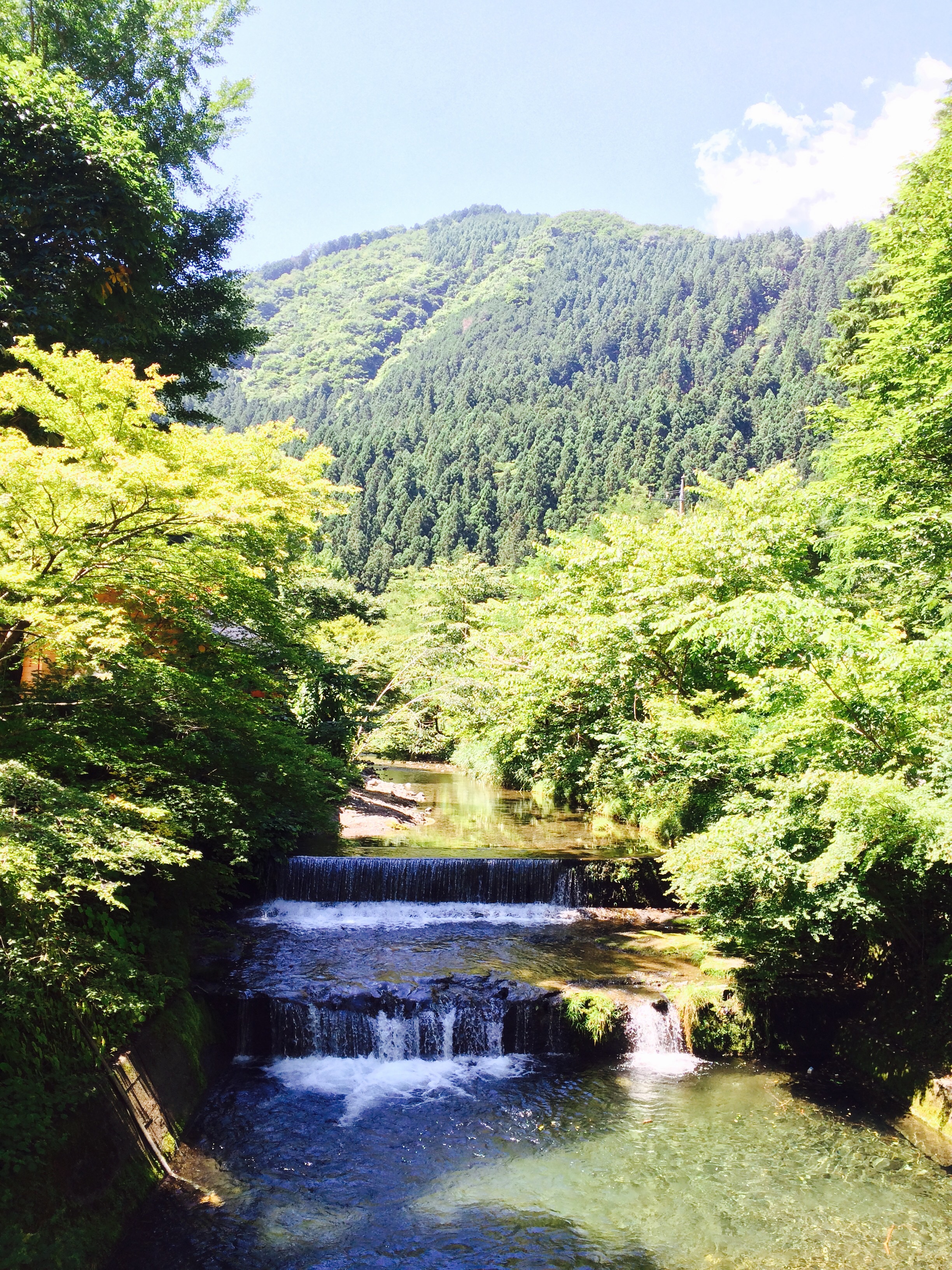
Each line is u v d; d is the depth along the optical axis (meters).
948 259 14.59
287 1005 9.41
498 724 18.44
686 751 12.52
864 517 18.08
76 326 13.19
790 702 9.56
